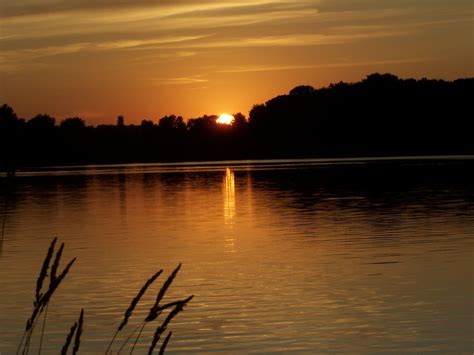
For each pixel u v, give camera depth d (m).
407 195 56.84
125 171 139.38
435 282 20.48
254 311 17.70
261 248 28.61
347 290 19.81
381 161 149.75
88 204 55.94
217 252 27.84
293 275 22.34
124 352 14.43
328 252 26.92
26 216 45.97
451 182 72.81
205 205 52.31
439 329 15.51
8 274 23.45
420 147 193.88
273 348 14.59
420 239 29.75
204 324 16.59
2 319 17.27
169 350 14.63
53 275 4.39
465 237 29.95
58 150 193.12
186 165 180.88
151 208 50.91
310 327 16.06
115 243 31.33
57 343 15.18
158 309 4.41
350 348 14.38
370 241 29.62
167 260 26.08
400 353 13.93
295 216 41.78
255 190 68.56
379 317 16.72
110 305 18.72
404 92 196.62
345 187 69.31
